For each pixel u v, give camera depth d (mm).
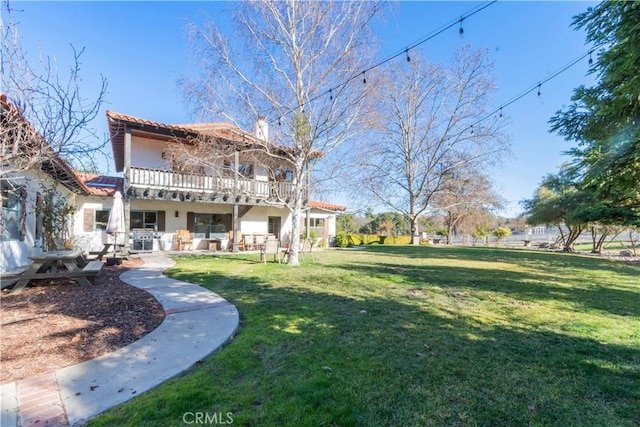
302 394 2238
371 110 9547
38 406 2055
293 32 9117
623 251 20453
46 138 3373
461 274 7883
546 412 2094
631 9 4824
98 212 13289
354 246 20250
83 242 12719
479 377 2537
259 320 3908
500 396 2271
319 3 8789
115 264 8758
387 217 44656
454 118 21266
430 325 3799
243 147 10516
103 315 4031
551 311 4488
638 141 5434
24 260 7520
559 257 13680
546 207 20469
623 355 2994
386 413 2053
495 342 3279
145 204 14125
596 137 6789
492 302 4977
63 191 11438
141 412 2010
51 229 8898
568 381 2496
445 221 34094
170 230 14617
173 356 2832
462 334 3502
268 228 17391
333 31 9016
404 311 4387
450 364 2756
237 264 9125
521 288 6152
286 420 1959
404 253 14422
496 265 10008
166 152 13219
